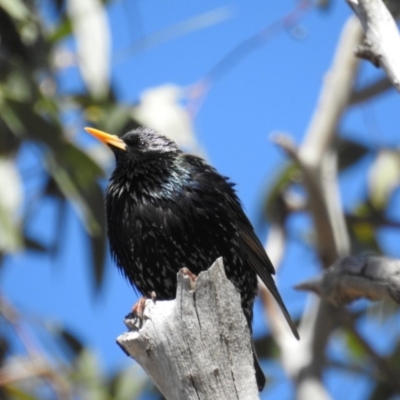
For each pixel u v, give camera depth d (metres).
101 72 12.84
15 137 12.95
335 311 13.44
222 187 9.96
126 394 13.89
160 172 9.89
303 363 13.38
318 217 13.73
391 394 13.98
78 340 13.58
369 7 7.84
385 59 7.70
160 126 12.61
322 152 14.09
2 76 12.47
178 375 6.62
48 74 13.19
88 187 11.83
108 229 10.12
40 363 12.40
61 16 13.70
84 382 13.27
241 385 6.57
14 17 12.56
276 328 13.90
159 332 6.70
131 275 10.06
